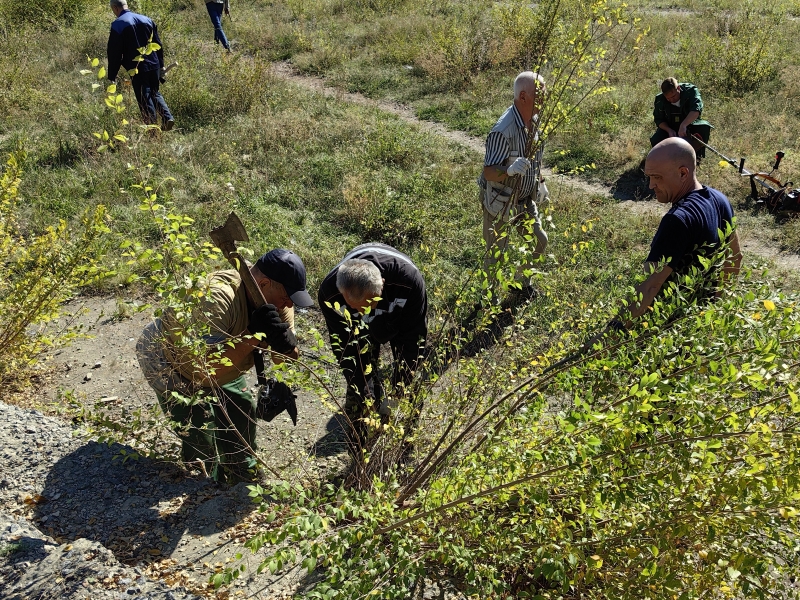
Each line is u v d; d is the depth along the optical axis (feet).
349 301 11.01
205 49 47.44
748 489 6.98
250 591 9.97
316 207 26.37
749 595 7.49
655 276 11.07
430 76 41.68
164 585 9.72
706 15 50.67
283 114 35.24
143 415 16.08
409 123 35.68
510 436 9.07
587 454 7.04
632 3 58.13
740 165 25.48
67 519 11.36
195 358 10.26
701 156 29.48
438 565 9.75
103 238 22.67
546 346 12.64
